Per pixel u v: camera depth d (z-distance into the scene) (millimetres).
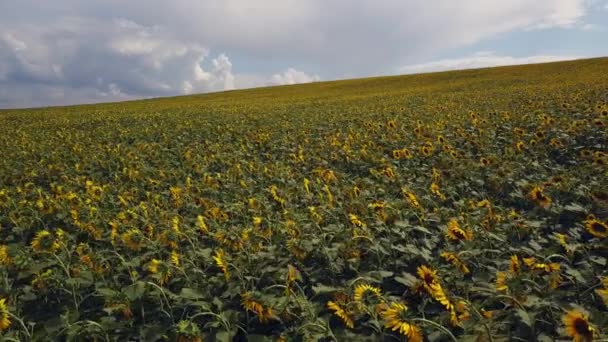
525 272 4945
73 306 5297
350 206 7688
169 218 7934
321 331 4027
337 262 5746
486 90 37906
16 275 6230
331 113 26453
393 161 11773
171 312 4762
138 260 6008
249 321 4676
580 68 52812
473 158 12078
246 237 6270
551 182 8398
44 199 9484
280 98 50500
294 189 9734
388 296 4832
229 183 10891
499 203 8625
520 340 4020
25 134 23422
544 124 14242
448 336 4062
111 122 28141
